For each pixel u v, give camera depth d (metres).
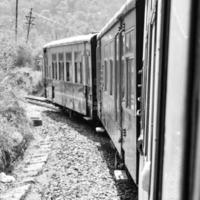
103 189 7.56
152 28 3.44
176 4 1.89
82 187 7.69
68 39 16.97
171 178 1.81
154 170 2.41
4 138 8.81
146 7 4.60
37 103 23.67
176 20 1.86
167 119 2.04
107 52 9.79
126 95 6.54
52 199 7.08
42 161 9.57
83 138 12.72
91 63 13.48
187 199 1.47
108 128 10.02
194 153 1.42
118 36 7.43
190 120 1.46
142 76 4.80
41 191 7.52
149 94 3.52
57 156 10.25
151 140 2.92
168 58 2.09
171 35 2.02
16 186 7.61
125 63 6.60
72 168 9.10
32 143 11.63
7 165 8.63
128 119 6.39
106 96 10.28
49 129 14.45
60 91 18.44
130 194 7.21
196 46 1.43
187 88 1.49
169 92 2.00
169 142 1.93
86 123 16.28
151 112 3.08
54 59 19.20
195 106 1.42
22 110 12.23
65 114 19.39
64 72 17.45
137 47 5.44
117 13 7.62
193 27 1.46
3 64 12.80
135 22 5.50
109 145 11.62
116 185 7.75
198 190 1.39
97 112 13.49
